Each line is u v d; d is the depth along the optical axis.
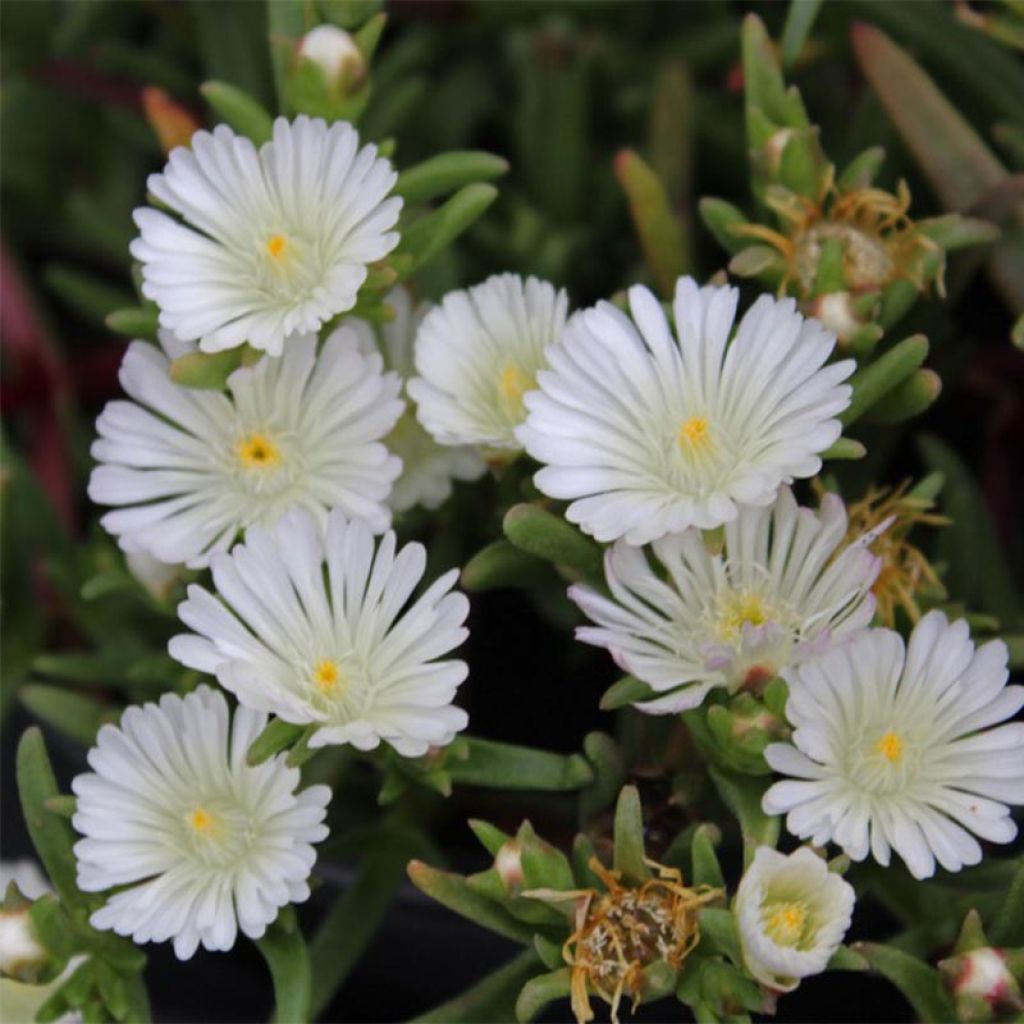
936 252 0.47
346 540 0.44
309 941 0.50
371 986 0.51
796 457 0.44
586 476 0.44
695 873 0.44
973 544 0.50
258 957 0.51
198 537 0.46
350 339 0.46
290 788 0.44
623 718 0.47
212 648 0.44
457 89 0.59
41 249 0.62
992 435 0.55
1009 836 0.43
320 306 0.45
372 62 0.60
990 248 0.50
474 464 0.48
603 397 0.44
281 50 0.48
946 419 0.56
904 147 0.53
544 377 0.44
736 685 0.44
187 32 0.59
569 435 0.44
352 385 0.46
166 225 0.46
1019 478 0.56
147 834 0.45
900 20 0.52
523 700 0.52
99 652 0.53
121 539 0.46
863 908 0.49
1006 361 0.55
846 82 0.56
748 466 0.44
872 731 0.44
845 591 0.44
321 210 0.46
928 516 0.49
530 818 0.50
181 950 0.44
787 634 0.44
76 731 0.50
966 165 0.50
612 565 0.44
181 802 0.45
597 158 0.58
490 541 0.49
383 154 0.48
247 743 0.44
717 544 0.44
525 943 0.45
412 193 0.49
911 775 0.44
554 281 0.55
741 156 0.57
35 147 0.60
